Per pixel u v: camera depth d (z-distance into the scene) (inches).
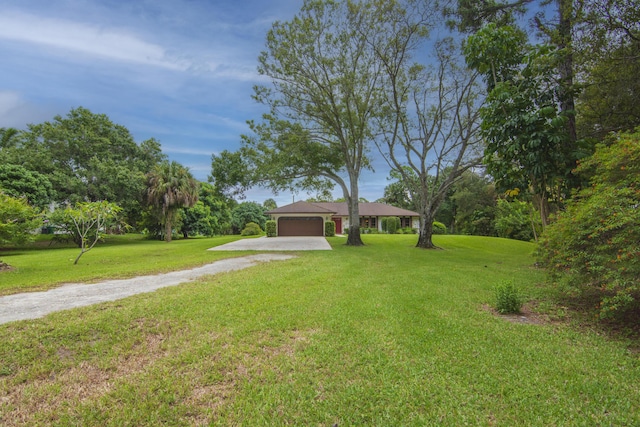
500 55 383.6
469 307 211.3
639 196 161.3
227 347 146.1
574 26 367.2
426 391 110.3
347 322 178.5
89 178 982.4
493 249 723.4
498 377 119.7
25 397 108.4
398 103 670.5
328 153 733.9
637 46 351.6
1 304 207.5
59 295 233.6
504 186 374.9
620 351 142.8
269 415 99.1
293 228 1214.9
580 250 187.2
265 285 269.3
